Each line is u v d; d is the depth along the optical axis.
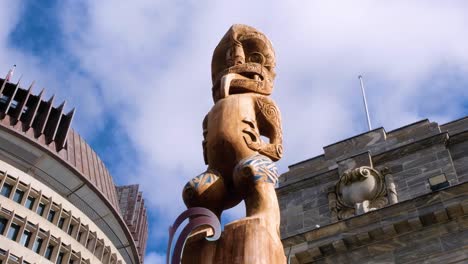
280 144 6.10
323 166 22.11
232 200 5.61
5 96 77.25
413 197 18.16
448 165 19.16
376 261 16.44
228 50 7.38
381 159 20.52
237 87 6.62
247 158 5.49
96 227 79.19
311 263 17.22
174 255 4.51
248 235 4.69
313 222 19.89
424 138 20.28
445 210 16.06
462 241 15.77
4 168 69.19
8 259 63.44
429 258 15.84
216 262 4.62
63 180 77.94
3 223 66.12
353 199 19.47
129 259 89.44
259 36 7.45
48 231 69.88
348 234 16.94
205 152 6.16
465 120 21.27
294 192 21.38
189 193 5.48
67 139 82.19
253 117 6.12
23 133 74.69
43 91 80.75
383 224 16.64
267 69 7.23
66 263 71.00
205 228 4.87
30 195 70.88
